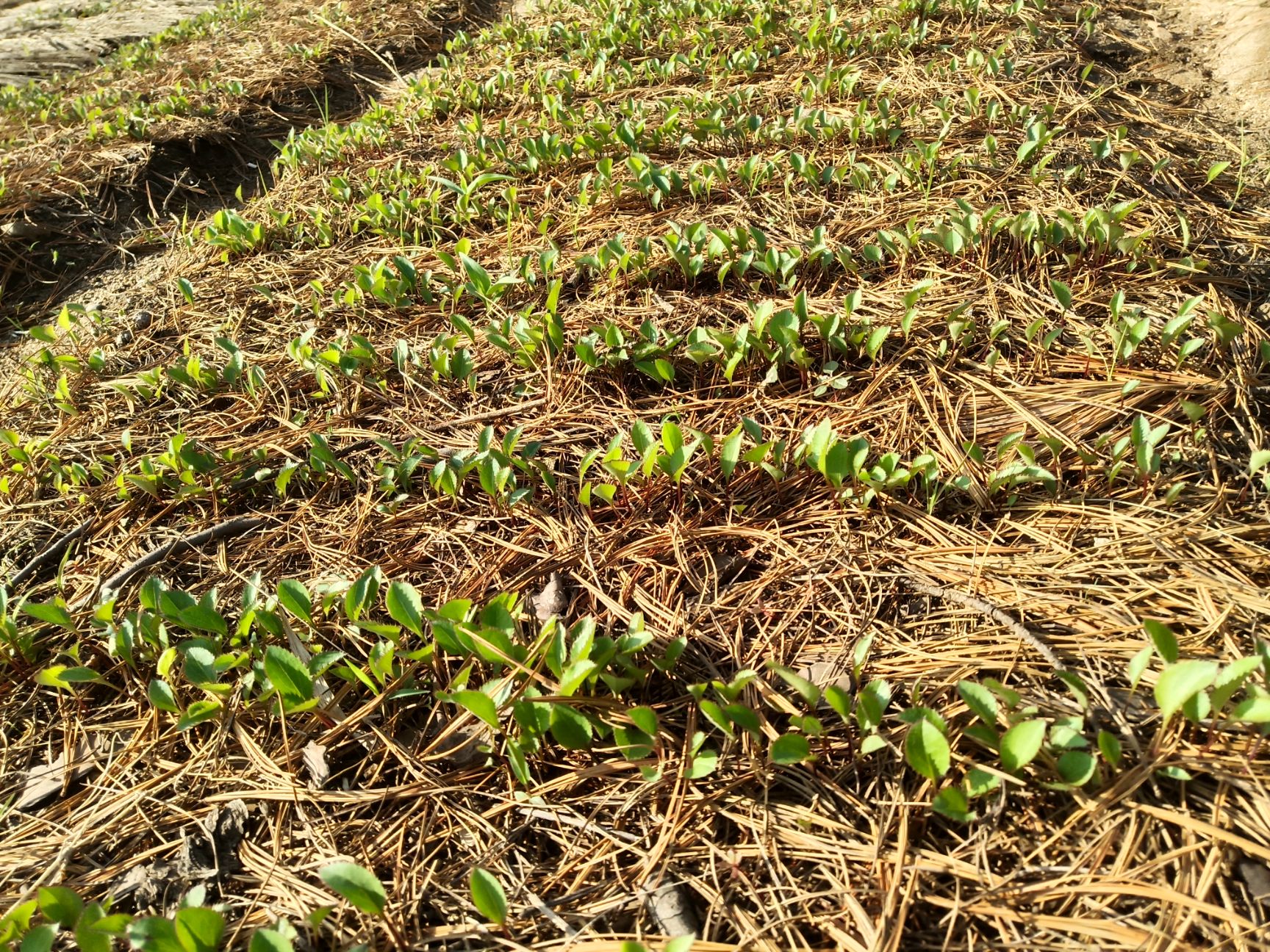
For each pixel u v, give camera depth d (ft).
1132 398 7.75
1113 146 12.16
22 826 5.71
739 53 16.85
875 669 5.92
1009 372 8.39
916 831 4.96
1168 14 16.84
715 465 7.70
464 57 20.42
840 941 4.52
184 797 5.73
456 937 4.79
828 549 6.91
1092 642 5.80
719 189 12.59
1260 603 5.86
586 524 7.44
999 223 9.87
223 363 10.34
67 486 8.48
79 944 4.38
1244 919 4.24
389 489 7.89
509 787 5.51
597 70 17.24
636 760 5.38
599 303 10.43
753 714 5.22
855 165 12.34
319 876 5.17
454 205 13.33
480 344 9.98
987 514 6.99
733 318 9.84
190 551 7.74
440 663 6.25
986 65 14.70
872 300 9.77
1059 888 4.53
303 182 15.05
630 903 4.85
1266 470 7.05
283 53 21.39
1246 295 9.33
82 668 6.08
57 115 18.58
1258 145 12.40
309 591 6.95
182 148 16.85
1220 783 4.82
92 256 14.06
